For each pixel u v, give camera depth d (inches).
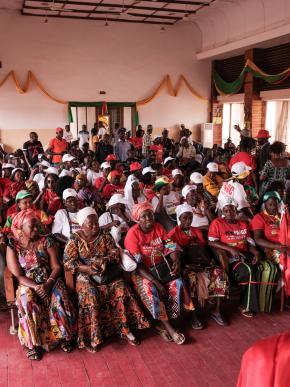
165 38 585.9
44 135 569.3
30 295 128.6
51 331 130.9
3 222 194.1
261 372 42.2
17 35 532.4
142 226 144.3
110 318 138.3
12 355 130.6
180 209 159.3
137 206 144.6
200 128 625.3
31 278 134.0
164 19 552.4
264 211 166.1
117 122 598.9
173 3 478.6
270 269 152.8
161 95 600.4
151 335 141.9
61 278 139.3
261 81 509.0
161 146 445.1
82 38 557.0
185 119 616.4
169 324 139.1
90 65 567.2
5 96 543.5
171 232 156.5
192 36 593.6
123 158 465.7
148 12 516.4
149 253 143.2
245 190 212.4
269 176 232.2
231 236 159.5
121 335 138.4
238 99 553.3
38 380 118.5
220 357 128.7
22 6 496.1
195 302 153.6
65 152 378.0
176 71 598.2
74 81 565.3
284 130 533.6
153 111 602.9
